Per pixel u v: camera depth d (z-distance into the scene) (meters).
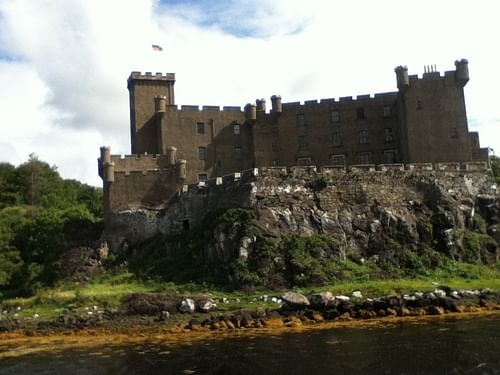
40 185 120.62
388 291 44.97
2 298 60.72
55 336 42.41
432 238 57.06
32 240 70.25
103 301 49.44
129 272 60.09
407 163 73.25
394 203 59.47
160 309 45.59
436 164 62.31
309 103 80.06
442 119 73.06
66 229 69.69
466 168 62.72
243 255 52.94
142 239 66.12
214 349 33.06
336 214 57.59
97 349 35.81
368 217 57.88
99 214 87.31
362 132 78.56
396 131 77.94
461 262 55.34
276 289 49.88
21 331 44.06
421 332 34.25
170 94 82.06
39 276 64.31
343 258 53.91
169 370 28.69
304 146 79.44
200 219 62.34
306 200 57.97
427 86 73.69
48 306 51.53
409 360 27.72
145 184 68.56
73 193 125.38
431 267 53.84
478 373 25.11
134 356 32.62
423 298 42.72
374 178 60.19
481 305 42.81
